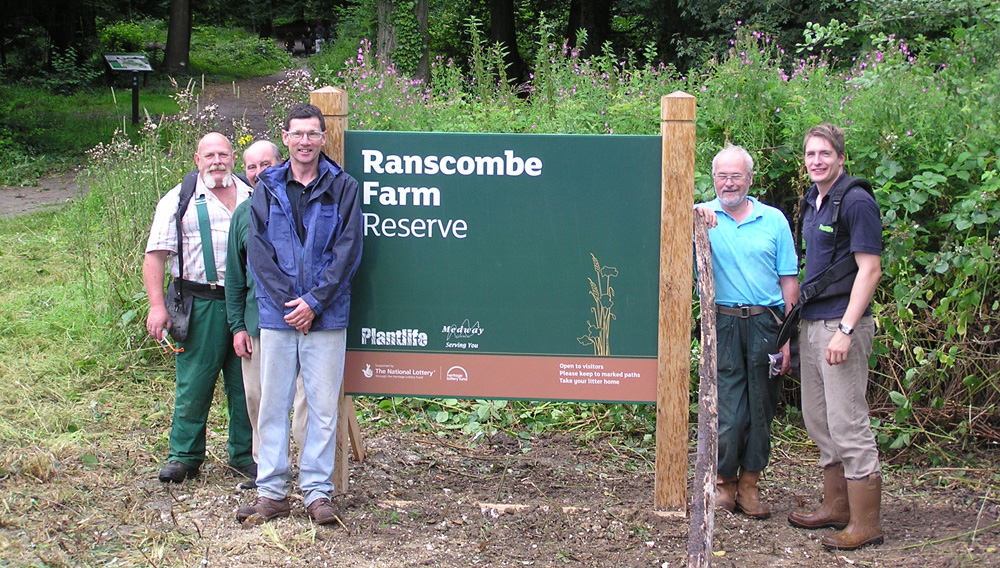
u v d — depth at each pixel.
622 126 6.69
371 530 4.22
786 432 5.81
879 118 5.69
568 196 4.41
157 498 4.48
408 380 4.56
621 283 4.45
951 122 5.59
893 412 5.48
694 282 5.71
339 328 4.10
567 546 4.13
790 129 5.87
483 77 8.81
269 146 4.75
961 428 5.25
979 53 5.66
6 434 5.19
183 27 32.31
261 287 4.03
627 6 21.31
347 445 4.63
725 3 17.86
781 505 4.77
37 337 6.88
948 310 5.32
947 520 4.51
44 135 18.80
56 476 4.67
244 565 3.79
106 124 20.47
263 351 4.09
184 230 4.59
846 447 4.11
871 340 4.11
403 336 4.54
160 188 7.20
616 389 4.51
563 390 4.53
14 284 8.32
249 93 28.53
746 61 6.59
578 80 7.95
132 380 6.29
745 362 4.47
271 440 4.18
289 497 4.49
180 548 3.92
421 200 4.45
